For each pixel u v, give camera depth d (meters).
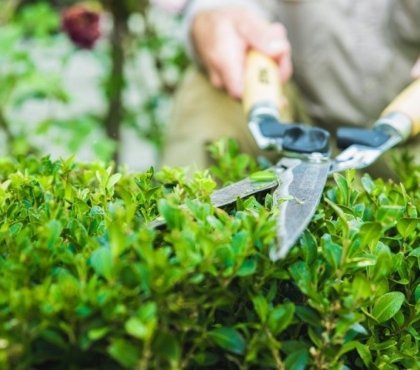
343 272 0.75
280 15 1.49
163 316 0.68
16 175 0.89
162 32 2.18
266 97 1.14
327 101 1.49
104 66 2.08
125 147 2.64
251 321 0.73
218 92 1.38
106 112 2.07
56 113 2.43
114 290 0.67
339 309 0.72
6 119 1.82
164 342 0.67
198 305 0.70
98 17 1.84
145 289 0.67
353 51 1.45
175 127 1.40
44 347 0.68
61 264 0.74
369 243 0.79
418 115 1.05
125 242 0.68
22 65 2.00
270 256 0.72
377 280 0.76
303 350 0.73
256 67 1.21
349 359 0.79
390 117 1.05
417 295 0.80
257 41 1.25
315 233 0.82
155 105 2.14
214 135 1.35
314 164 0.91
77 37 1.84
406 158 1.07
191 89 1.42
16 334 0.67
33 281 0.72
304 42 1.48
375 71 1.45
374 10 1.44
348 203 0.86
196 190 0.87
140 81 2.21
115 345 0.66
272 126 1.04
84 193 0.88
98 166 0.94
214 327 0.73
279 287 0.77
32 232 0.78
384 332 0.80
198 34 1.34
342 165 0.95
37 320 0.67
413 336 0.80
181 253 0.69
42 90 1.74
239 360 0.73
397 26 1.43
